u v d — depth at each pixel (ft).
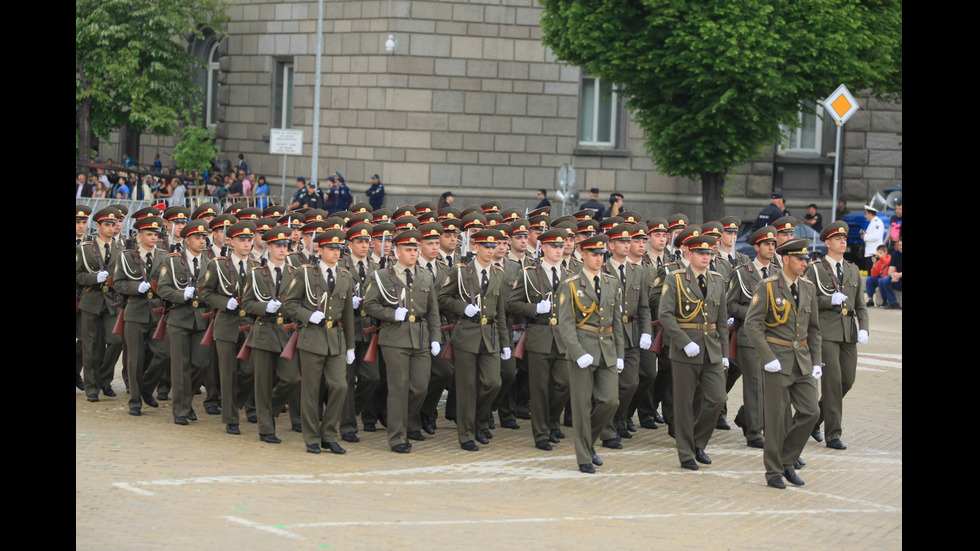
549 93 164.86
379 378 67.77
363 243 62.75
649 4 132.05
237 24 176.96
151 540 42.63
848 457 64.54
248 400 70.08
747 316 58.13
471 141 163.12
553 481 56.75
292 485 53.31
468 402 63.82
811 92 137.18
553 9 142.92
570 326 58.59
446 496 52.75
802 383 57.72
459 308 63.77
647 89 140.87
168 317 67.72
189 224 67.67
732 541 46.93
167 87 174.60
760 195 173.37
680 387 61.00
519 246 69.92
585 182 167.53
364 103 162.40
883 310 130.52
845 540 47.70
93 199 141.69
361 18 162.20
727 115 136.26
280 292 62.69
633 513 51.01
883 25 136.87
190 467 55.88
